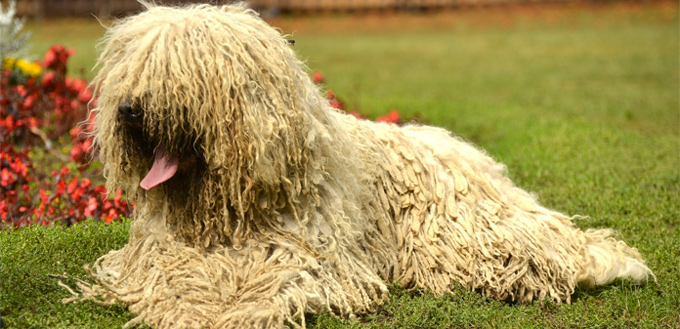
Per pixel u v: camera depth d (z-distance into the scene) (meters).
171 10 3.94
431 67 17.31
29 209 5.88
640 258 4.89
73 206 5.79
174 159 3.79
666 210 6.27
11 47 8.63
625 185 6.94
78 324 3.74
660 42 20.73
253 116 3.68
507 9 27.09
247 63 3.71
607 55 18.84
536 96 13.23
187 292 3.74
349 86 14.31
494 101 12.63
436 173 4.57
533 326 4.07
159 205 4.00
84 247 4.77
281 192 3.91
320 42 21.69
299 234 3.98
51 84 8.75
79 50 17.28
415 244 4.44
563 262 4.45
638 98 12.84
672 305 4.40
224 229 3.87
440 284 4.39
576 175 7.30
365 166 4.40
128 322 3.69
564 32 23.30
